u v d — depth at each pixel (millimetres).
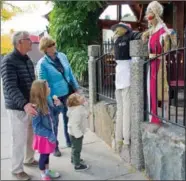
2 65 3229
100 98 5031
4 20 6871
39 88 3205
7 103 3297
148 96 3465
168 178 3004
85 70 6344
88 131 5152
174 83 4156
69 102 3598
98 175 3527
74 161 3662
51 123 3309
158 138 3115
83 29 7137
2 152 4062
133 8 8664
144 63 3432
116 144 4129
